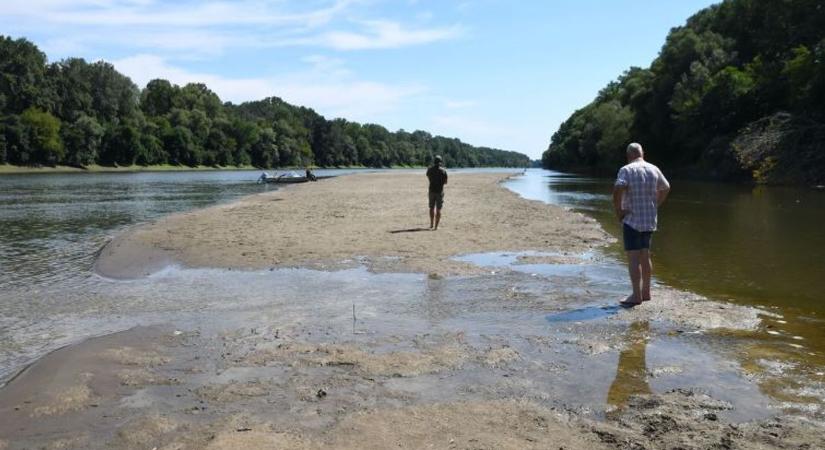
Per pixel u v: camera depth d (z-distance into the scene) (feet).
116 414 15.25
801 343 20.48
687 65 209.56
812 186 118.73
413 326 22.88
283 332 22.16
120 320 24.31
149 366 18.79
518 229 52.85
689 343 20.56
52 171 299.58
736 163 150.51
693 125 186.60
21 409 15.72
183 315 24.91
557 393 16.33
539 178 224.33
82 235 52.85
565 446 13.24
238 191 134.72
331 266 35.70
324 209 74.59
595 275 32.65
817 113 143.13
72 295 28.84
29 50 337.31
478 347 20.25
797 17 184.03
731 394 16.20
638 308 25.20
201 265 36.63
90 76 371.76
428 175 52.70
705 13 254.88
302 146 516.73
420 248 42.14
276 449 13.02
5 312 25.72
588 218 62.39
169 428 14.26
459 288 29.58
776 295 27.68
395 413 14.98
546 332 21.97
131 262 37.73
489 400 15.84
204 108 466.70
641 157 26.55
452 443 13.33
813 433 13.85
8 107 317.83
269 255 39.60
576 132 374.63
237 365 18.71
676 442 13.42
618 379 17.34
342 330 22.35
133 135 343.26
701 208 73.92
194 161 395.34
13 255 41.37
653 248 41.83
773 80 165.99
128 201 100.22
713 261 36.68
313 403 15.70
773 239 46.09
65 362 19.15
